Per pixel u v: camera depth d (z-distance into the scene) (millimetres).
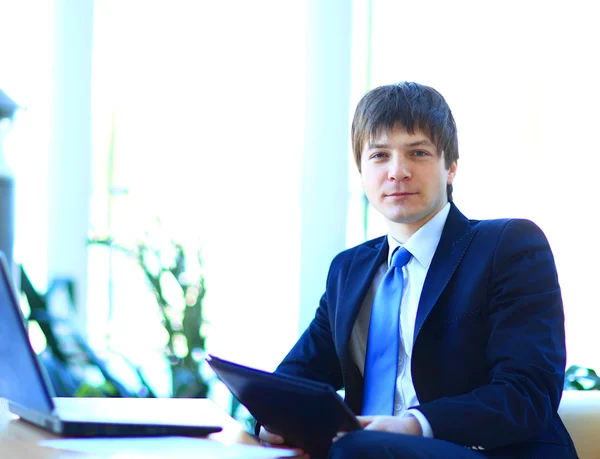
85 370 4918
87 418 1821
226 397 5180
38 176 5445
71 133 5469
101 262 5520
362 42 6043
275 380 1718
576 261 6379
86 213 5480
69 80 5480
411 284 2451
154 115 5727
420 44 6160
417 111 2439
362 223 5898
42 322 4801
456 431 1912
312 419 1730
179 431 1864
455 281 2336
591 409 2752
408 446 1590
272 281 5809
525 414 2002
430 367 2273
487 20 6309
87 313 5453
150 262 5234
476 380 2254
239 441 1844
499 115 6312
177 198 5719
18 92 5441
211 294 5703
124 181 5645
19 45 5461
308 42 5789
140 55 5723
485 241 2363
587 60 6473
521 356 2121
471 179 6242
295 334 5801
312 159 5762
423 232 2469
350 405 2480
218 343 5691
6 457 1539
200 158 5781
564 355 2186
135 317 5520
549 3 6418
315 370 2676
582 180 6430
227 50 5852
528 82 6371
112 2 5676
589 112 6461
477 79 6273
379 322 2443
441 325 2295
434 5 6207
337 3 5777
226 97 5832
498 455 2084
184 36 5797
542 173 6367
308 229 5750
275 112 5887
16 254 5352
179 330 5098
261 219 5828
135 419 1899
